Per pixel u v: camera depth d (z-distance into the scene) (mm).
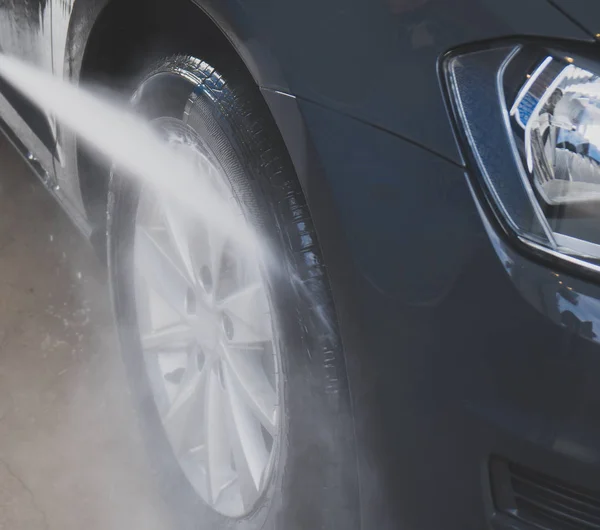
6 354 2260
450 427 1074
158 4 1501
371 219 1102
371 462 1176
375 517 1200
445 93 1067
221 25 1250
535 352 999
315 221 1164
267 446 1505
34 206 2850
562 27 1025
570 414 986
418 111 1079
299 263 1208
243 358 1507
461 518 1103
